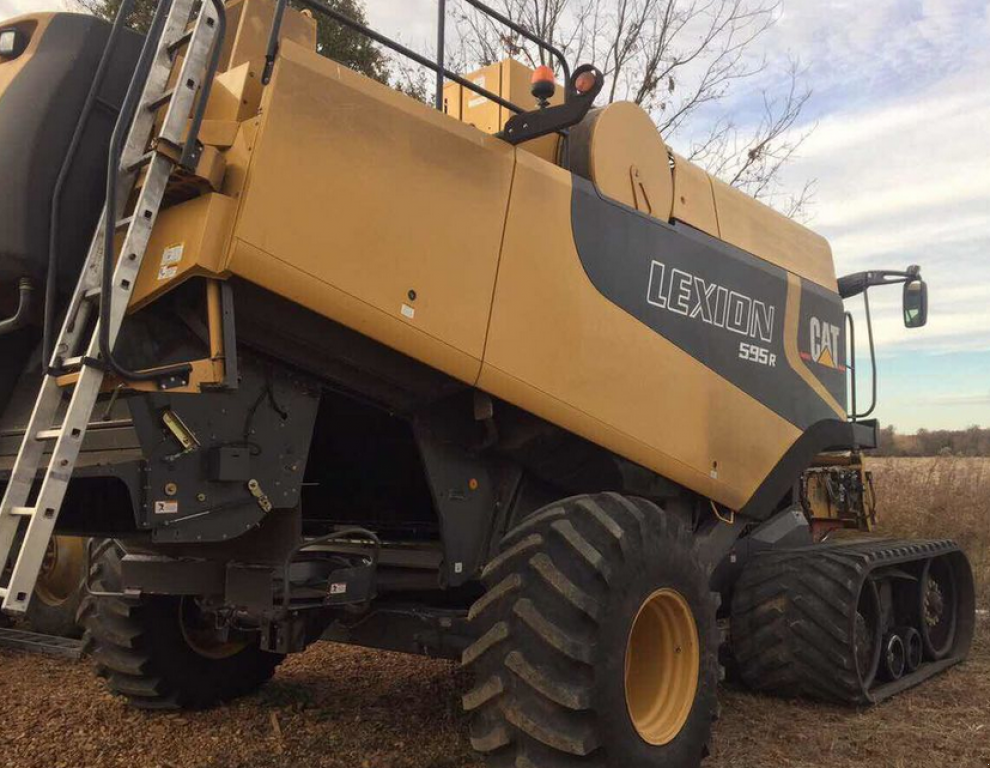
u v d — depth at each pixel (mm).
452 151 3488
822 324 5848
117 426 3053
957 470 12922
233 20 3604
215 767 3922
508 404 3791
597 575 3238
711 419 4684
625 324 4176
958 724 4750
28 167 3186
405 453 4574
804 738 4445
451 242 3436
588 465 4168
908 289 6707
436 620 3697
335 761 3986
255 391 3217
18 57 3400
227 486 3082
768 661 5070
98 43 3416
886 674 5531
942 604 6496
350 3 10438
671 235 4547
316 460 4625
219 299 2922
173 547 3621
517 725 3043
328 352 3318
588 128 4285
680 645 3695
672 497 4637
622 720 3201
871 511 7020
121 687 4660
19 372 3600
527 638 3139
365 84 3250
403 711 4766
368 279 3154
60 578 6820
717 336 4785
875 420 6559
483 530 3932
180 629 4684
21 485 2820
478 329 3494
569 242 3939
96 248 3006
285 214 2959
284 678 5504
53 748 4172
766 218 5602
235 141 2969
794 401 5406
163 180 2879
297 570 3482
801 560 5191
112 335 2775
